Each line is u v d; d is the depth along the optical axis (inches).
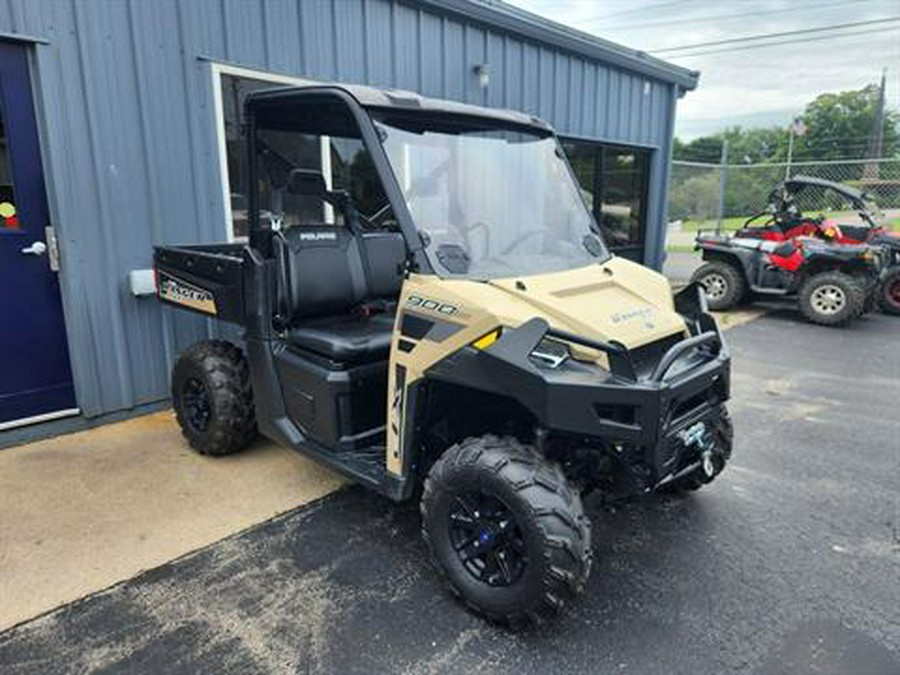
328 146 158.2
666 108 365.7
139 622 87.5
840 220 378.0
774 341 266.1
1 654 81.3
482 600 87.2
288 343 118.6
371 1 199.9
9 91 134.7
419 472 101.5
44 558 101.2
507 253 103.8
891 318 319.0
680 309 113.5
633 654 83.2
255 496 122.6
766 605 93.3
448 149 106.2
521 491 81.9
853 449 150.6
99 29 143.6
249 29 170.2
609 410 82.7
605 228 349.4
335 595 94.0
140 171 154.9
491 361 83.7
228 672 79.0
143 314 160.1
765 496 126.6
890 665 81.6
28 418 146.7
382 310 132.3
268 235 121.1
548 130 121.3
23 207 140.3
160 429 154.5
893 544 110.0
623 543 109.2
